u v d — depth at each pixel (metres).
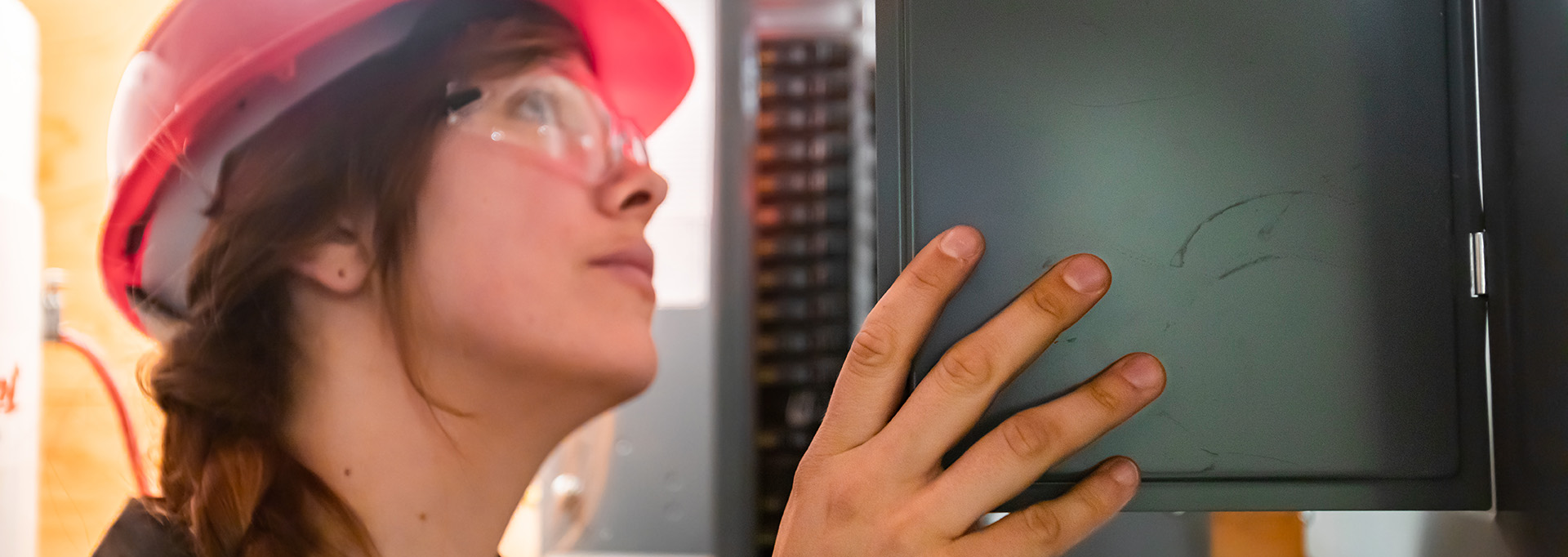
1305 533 0.57
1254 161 0.39
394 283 0.69
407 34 0.69
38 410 0.67
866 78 0.80
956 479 0.36
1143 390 0.36
